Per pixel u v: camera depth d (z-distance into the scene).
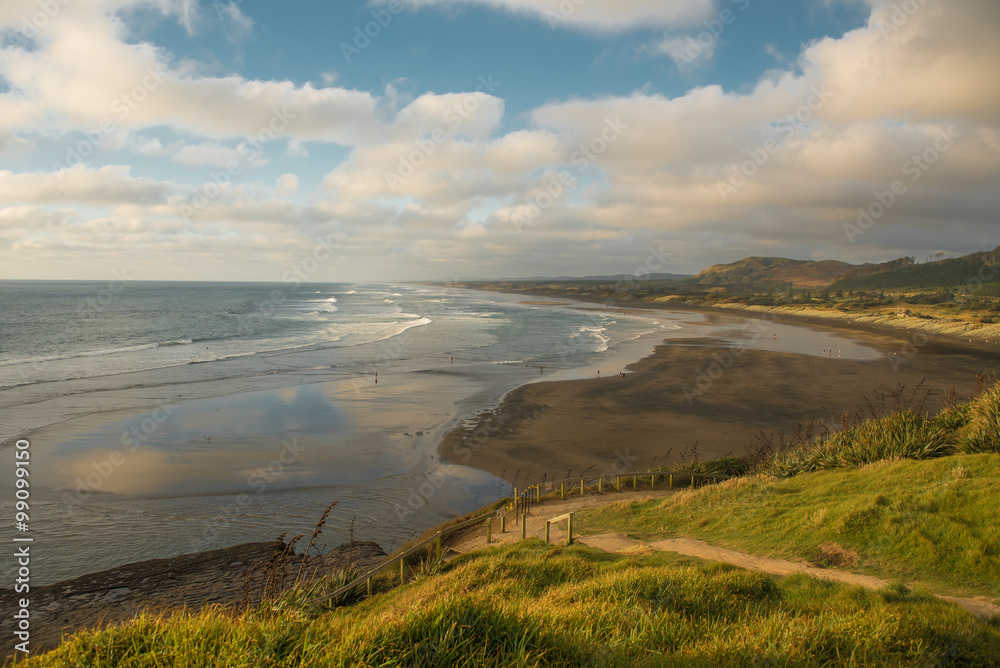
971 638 4.63
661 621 4.93
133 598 10.58
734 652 4.17
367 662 3.50
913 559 8.09
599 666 3.90
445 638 3.80
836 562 8.56
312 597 8.33
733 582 6.49
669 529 11.92
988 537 7.87
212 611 4.09
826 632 4.59
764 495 12.44
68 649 3.48
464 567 8.94
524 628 4.17
